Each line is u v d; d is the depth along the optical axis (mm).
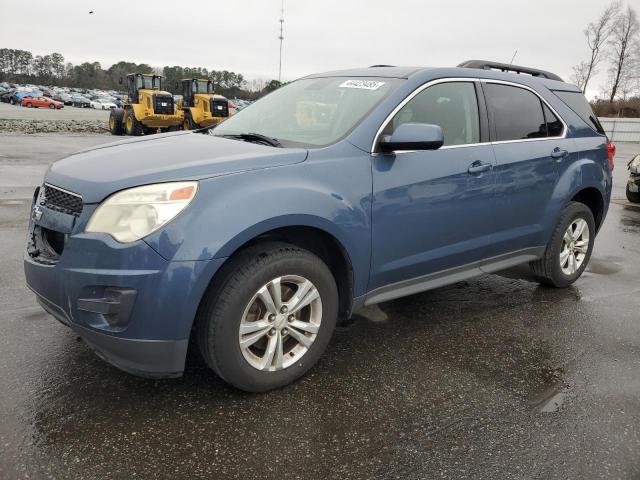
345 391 2994
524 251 4348
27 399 2773
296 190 2824
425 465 2402
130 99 25984
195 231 2531
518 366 3363
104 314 2533
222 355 2707
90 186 2639
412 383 3109
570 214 4570
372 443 2543
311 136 3350
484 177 3762
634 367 3395
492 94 4016
